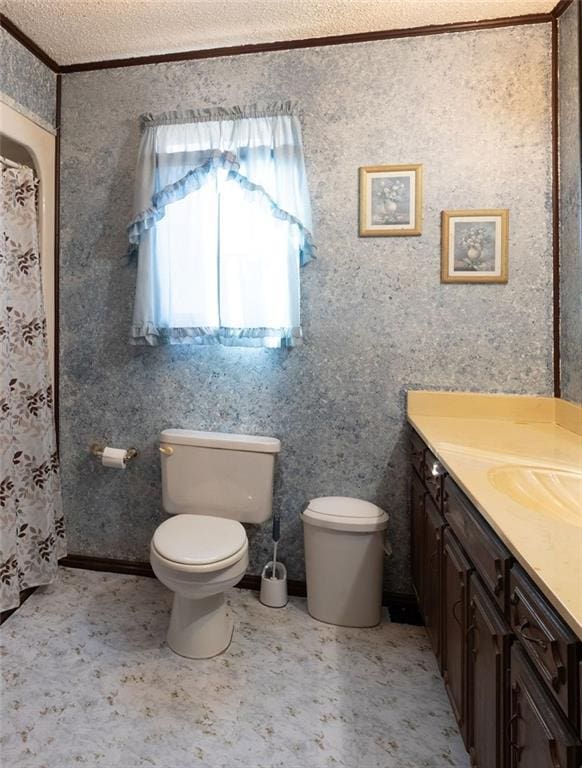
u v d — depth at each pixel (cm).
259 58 197
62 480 226
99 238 216
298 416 203
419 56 186
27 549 199
